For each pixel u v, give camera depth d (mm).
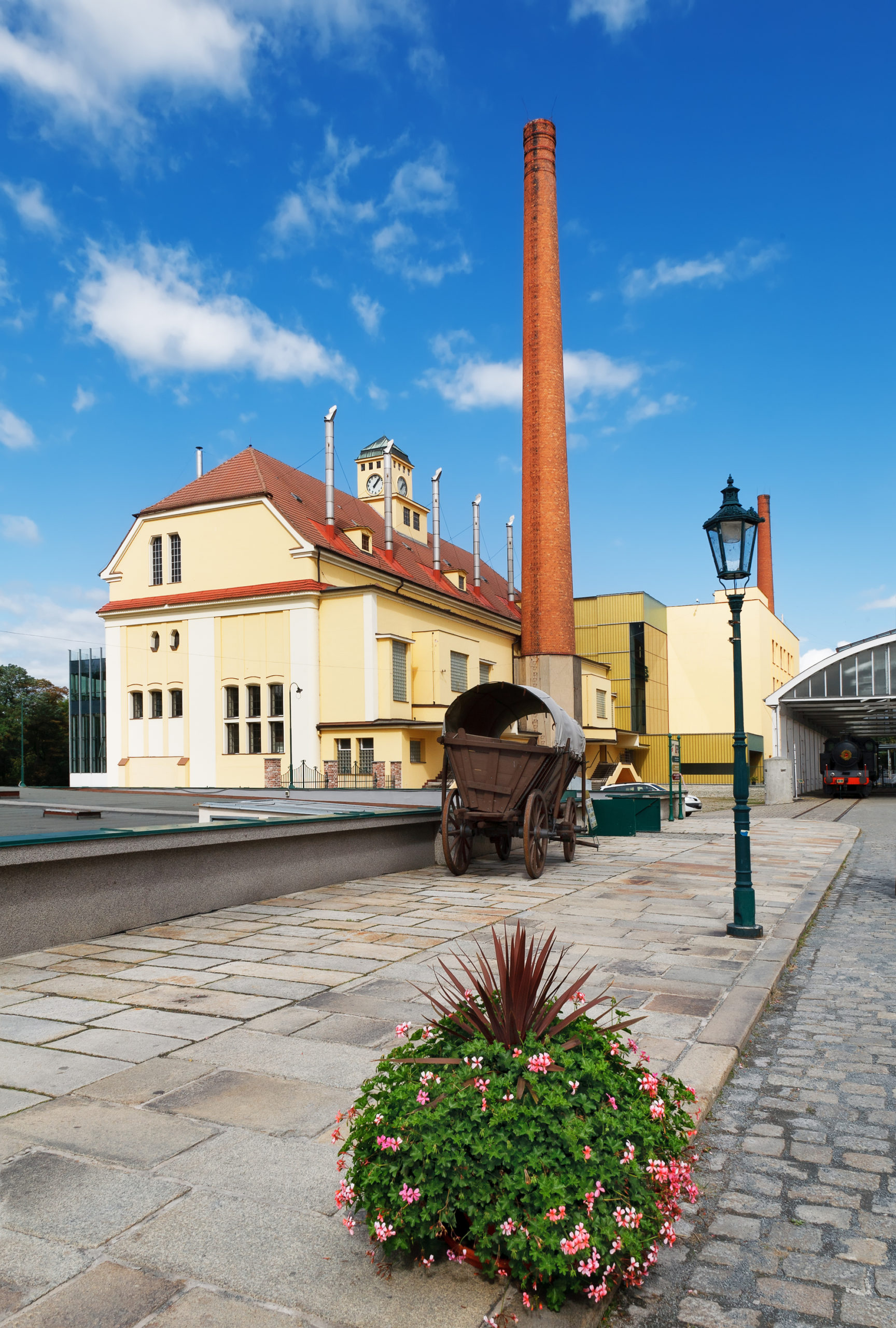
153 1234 3188
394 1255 3066
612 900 11570
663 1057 5281
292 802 16766
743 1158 4172
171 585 38219
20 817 16969
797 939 9125
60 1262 3006
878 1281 3162
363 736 33125
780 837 22562
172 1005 6215
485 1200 2852
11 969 7336
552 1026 3348
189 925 9352
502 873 14500
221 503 37000
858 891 13570
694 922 10023
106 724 45656
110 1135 4023
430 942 8492
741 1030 5832
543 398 33844
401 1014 5984
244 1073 4828
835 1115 4668
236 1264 3012
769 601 71500
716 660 58906
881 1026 6312
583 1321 2781
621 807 22734
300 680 34438
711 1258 3328
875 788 59000
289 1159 3789
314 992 6562
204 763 36312
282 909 10414
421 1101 3041
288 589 34781
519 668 48281
